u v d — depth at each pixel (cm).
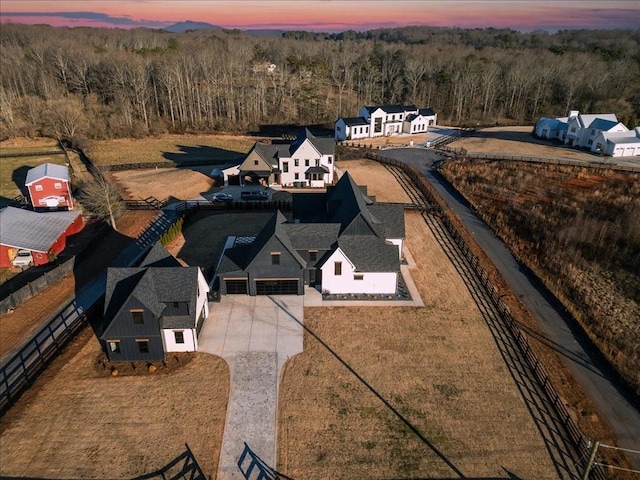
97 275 4269
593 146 8412
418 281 4294
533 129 10375
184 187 6525
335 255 3884
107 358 3241
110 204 5306
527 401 2972
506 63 14150
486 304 3984
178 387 3014
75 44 15212
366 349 3397
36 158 8175
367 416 2841
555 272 4522
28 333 3462
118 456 2550
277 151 6638
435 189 6588
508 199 6141
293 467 2520
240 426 2753
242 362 3241
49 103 9719
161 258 3638
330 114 11731
